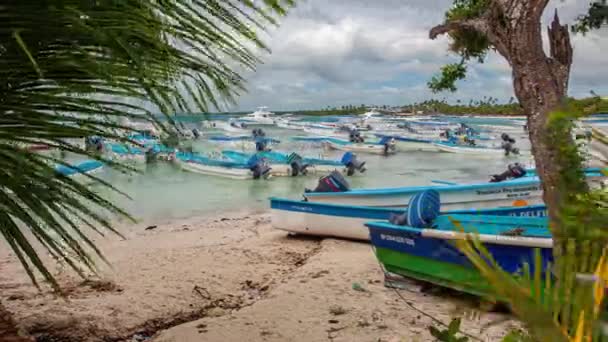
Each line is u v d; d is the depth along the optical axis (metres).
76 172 2.72
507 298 1.01
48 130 2.08
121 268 8.99
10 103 2.02
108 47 1.91
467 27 5.54
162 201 18.47
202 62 2.17
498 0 5.02
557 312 1.03
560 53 4.85
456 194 12.44
